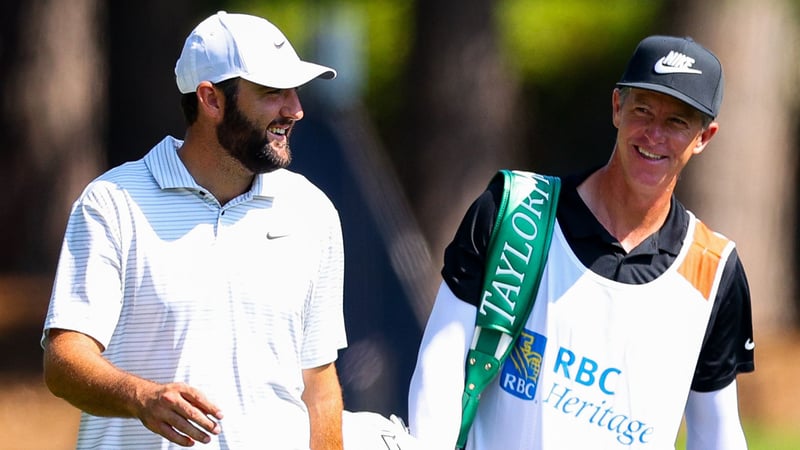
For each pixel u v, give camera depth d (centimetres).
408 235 2591
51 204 5119
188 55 1334
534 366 1466
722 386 1538
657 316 1461
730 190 4778
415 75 4312
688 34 4744
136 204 1314
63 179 5125
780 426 4012
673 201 1492
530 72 6462
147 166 1334
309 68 1345
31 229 5109
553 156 6488
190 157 1345
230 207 1338
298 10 6016
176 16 5188
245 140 1325
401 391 2464
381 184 2594
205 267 1316
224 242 1327
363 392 2431
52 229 5125
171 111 5175
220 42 1326
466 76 4253
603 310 1456
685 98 1409
